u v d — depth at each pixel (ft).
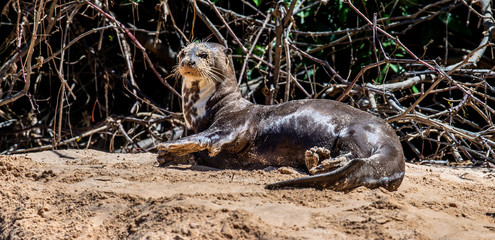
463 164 41.55
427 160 43.21
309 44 53.42
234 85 33.63
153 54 59.93
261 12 53.01
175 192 23.53
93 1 45.55
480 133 41.63
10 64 40.68
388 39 54.65
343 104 30.53
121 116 51.08
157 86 62.08
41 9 36.29
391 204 21.90
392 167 26.04
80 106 61.41
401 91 51.01
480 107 55.01
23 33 40.63
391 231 19.40
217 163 32.22
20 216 22.16
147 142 54.54
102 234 20.70
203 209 20.48
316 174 25.54
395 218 20.53
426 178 30.19
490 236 19.43
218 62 33.01
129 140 48.19
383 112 47.80
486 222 21.54
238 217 19.79
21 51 41.22
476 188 28.63
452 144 43.42
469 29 55.01
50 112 56.54
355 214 21.07
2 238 21.47
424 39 55.67
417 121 44.27
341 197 23.24
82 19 54.54
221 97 33.01
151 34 56.54
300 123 29.89
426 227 20.12
